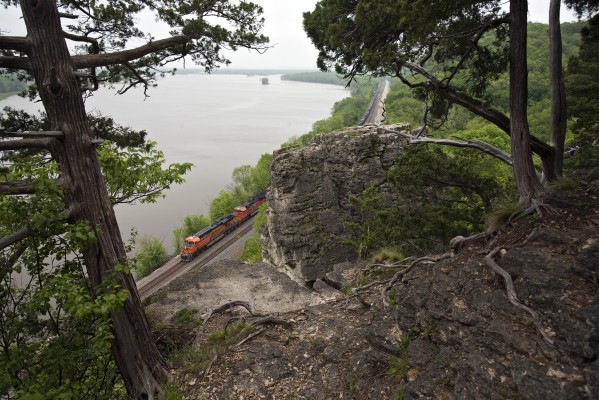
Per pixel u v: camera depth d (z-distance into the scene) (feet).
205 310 37.91
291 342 29.19
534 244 22.71
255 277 46.44
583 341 16.05
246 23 32.40
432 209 53.06
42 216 20.88
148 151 36.06
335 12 35.99
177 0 30.58
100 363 28.86
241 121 482.28
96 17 30.58
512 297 19.31
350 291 39.70
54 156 24.00
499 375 16.92
